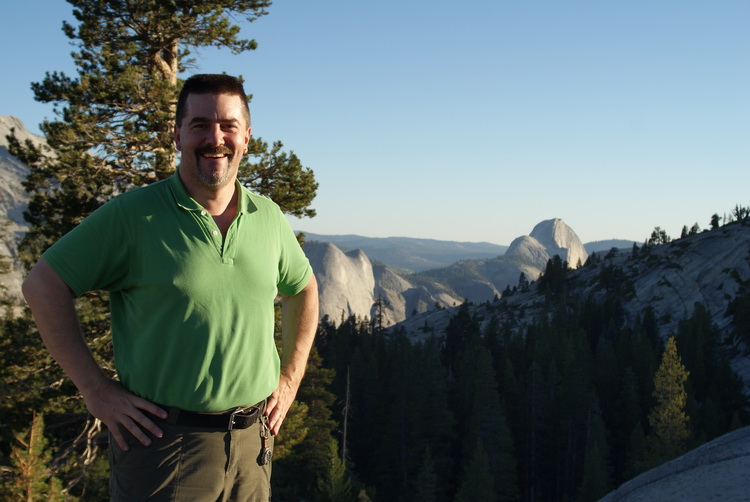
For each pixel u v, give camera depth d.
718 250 158.38
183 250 2.77
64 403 14.53
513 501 59.56
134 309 2.80
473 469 43.97
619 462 65.50
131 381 2.80
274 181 15.27
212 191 2.87
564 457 62.72
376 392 66.06
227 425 2.83
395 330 144.88
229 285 2.82
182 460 2.75
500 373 86.69
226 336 2.80
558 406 64.00
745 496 2.34
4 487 12.00
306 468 44.34
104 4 14.27
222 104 2.82
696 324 105.62
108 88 13.25
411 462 56.28
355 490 48.59
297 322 3.42
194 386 2.76
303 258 3.38
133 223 2.74
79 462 14.48
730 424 65.44
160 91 13.66
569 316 143.00
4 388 13.66
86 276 2.69
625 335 101.56
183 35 15.21
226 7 15.74
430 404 60.00
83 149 13.54
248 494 2.92
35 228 13.73
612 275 169.62
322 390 44.25
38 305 2.61
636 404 66.00
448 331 118.69
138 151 14.41
